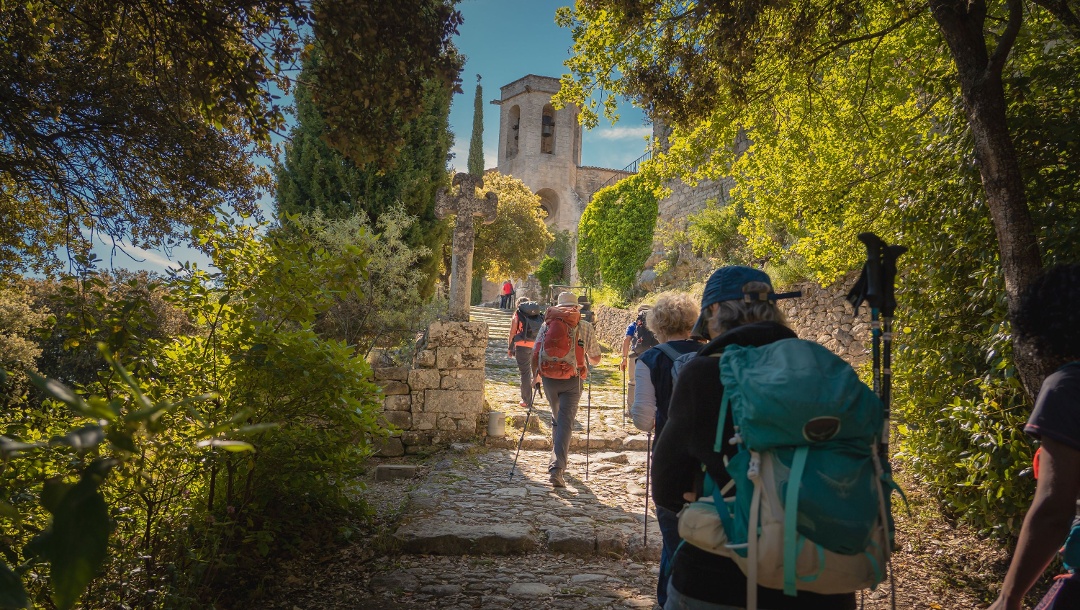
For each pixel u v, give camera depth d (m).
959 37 3.87
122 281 3.91
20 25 4.19
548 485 6.09
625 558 4.55
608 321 20.11
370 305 10.45
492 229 23.84
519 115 51.69
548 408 9.24
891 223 5.22
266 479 4.15
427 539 4.51
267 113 4.12
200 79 4.04
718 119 7.03
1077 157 3.91
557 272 38.94
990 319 4.23
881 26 6.78
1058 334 1.69
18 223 5.71
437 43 4.01
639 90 6.11
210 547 3.65
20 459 2.75
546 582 4.11
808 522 1.46
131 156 5.11
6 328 9.36
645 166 7.74
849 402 1.51
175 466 3.37
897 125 6.84
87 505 0.82
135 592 3.03
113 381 3.28
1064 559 1.70
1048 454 1.59
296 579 4.02
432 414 7.57
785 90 7.16
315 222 10.59
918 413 4.66
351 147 4.33
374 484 6.26
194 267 3.88
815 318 10.53
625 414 8.89
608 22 6.21
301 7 3.75
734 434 1.71
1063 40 4.82
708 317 2.14
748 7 4.85
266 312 3.99
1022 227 3.53
